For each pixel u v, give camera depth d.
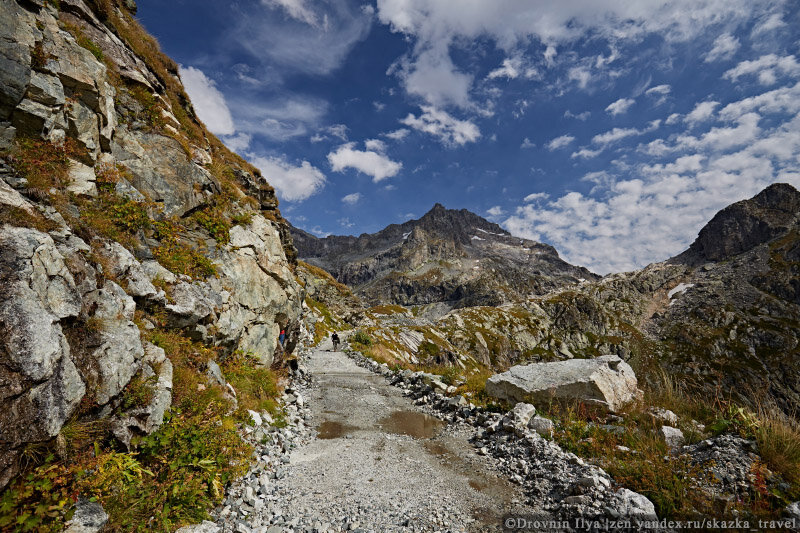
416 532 6.91
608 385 11.98
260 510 7.37
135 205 11.52
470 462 10.43
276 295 18.70
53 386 5.26
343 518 7.36
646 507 6.79
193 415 8.52
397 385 21.94
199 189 16.14
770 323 199.12
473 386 16.97
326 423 14.27
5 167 7.65
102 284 7.84
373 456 10.91
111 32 15.95
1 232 5.71
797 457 7.24
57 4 12.49
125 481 5.94
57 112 9.37
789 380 161.12
